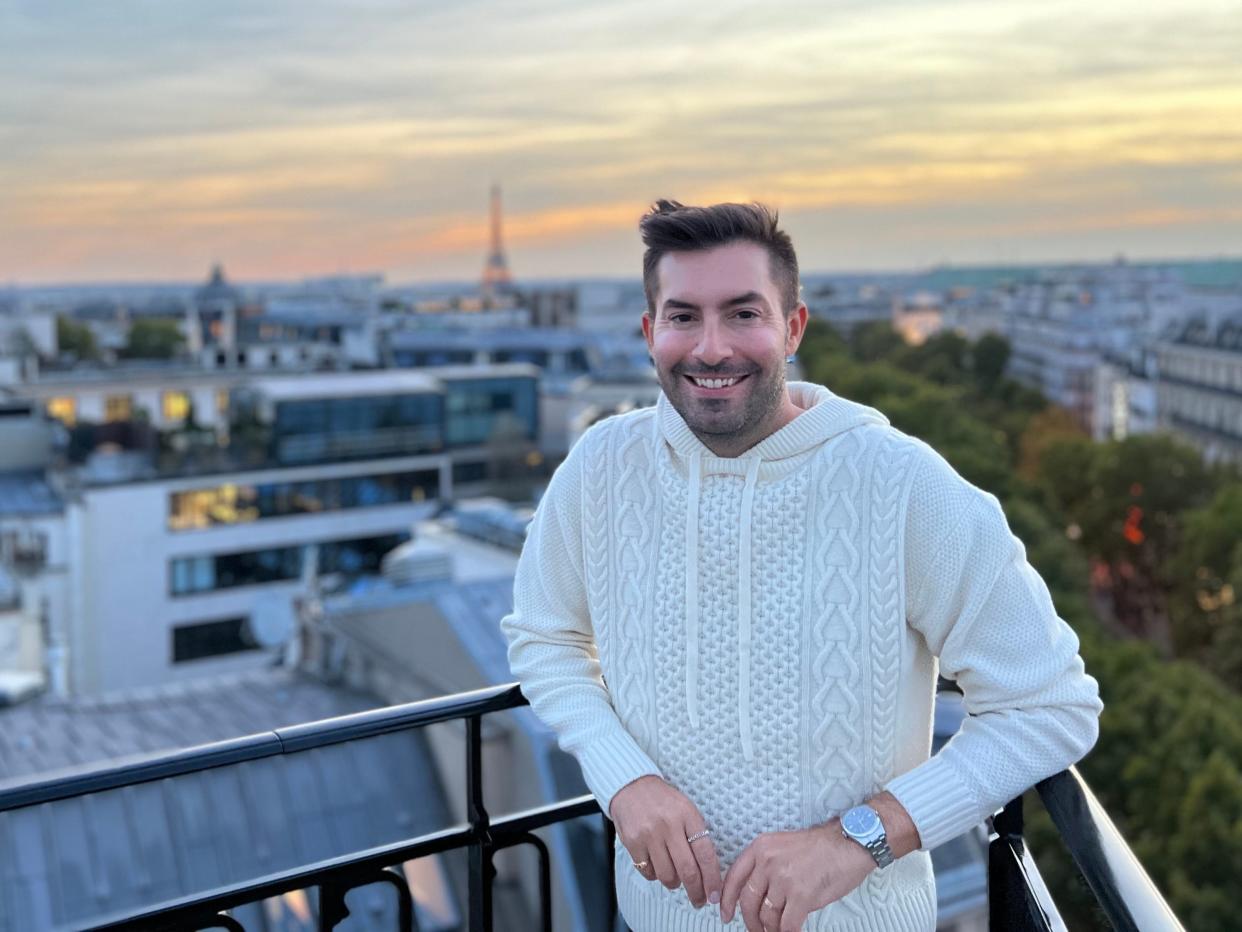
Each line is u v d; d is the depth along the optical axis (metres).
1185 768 22.64
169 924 2.36
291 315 139.75
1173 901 20.41
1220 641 41.06
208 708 19.09
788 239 2.19
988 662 2.11
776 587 2.18
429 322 145.62
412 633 18.91
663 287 2.18
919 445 2.18
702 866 2.16
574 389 72.62
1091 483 63.78
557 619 2.53
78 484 52.47
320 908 2.49
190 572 53.53
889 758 2.18
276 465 55.47
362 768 14.53
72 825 13.41
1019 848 2.16
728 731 2.23
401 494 58.88
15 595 37.06
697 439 2.26
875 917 2.18
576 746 2.38
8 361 75.62
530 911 13.66
